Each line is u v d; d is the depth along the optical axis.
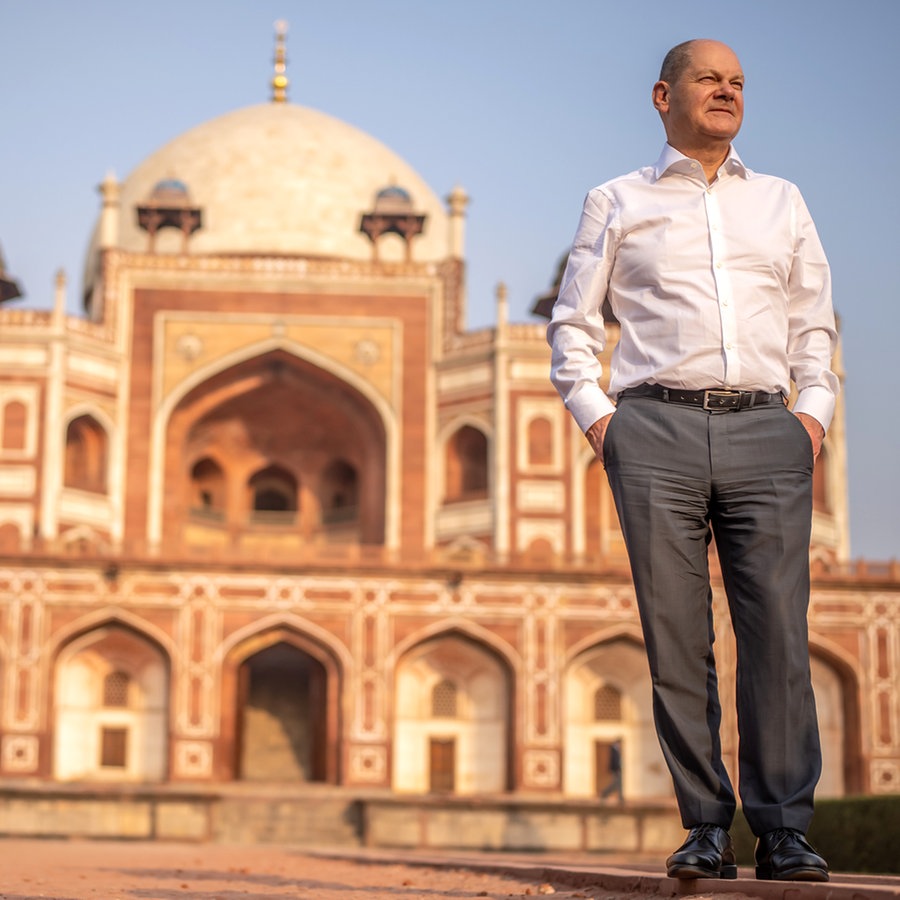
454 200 29.86
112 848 15.36
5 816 21.62
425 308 29.12
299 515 31.31
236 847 17.83
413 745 24.78
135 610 24.05
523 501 27.50
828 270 3.28
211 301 28.88
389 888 5.01
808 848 2.97
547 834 21.55
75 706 24.30
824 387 3.19
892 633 24.88
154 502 28.08
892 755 24.52
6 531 26.72
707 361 3.11
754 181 3.25
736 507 3.11
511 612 24.52
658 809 21.50
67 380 27.52
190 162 32.91
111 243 29.52
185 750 23.75
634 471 3.12
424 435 28.62
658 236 3.18
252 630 24.19
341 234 32.12
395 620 24.38
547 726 24.19
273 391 29.59
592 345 3.26
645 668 24.98
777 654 3.06
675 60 3.23
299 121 33.94
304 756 27.12
